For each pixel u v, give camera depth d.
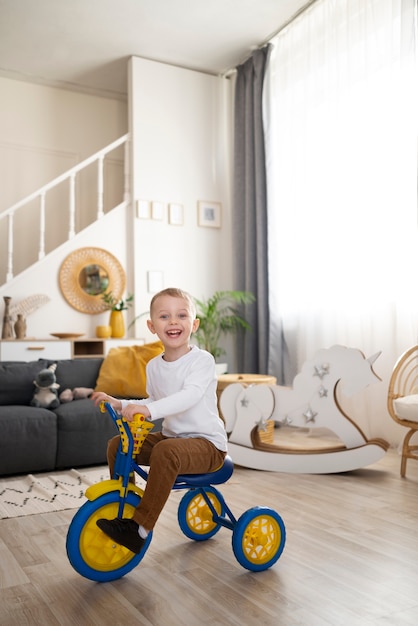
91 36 5.04
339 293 4.39
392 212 3.93
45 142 5.98
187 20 4.81
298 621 1.55
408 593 1.72
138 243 5.34
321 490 2.91
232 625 1.54
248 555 1.89
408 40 3.79
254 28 4.98
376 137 4.07
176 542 2.19
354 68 4.30
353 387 3.27
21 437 3.26
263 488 2.96
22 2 4.50
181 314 1.91
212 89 5.81
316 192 4.66
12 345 4.49
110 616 1.60
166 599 1.70
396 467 3.42
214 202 5.73
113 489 1.79
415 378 3.45
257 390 3.41
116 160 6.25
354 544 2.14
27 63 5.54
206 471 1.88
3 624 1.55
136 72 5.41
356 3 4.29
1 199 5.77
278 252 5.14
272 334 5.08
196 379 1.86
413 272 3.78
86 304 5.16
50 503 2.71
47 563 1.99
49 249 5.94
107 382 3.86
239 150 5.57
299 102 4.88
